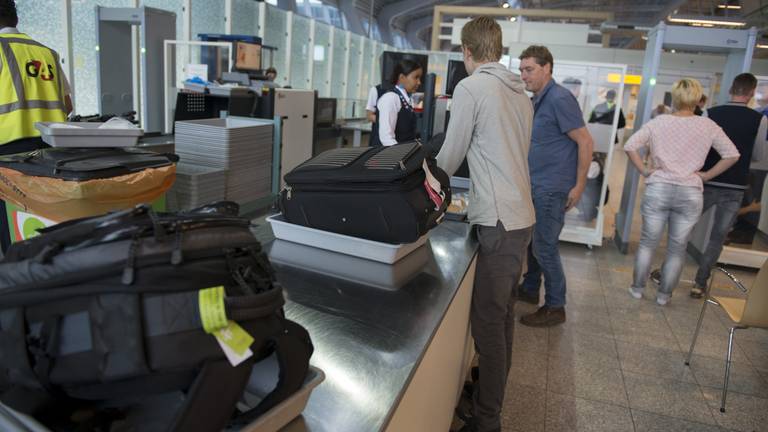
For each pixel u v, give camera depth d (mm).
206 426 583
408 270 1405
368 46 11695
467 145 1732
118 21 4621
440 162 1750
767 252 4457
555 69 4777
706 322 3402
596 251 4875
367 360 968
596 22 14719
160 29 4637
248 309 610
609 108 4750
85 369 565
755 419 2404
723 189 3600
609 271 4320
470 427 1965
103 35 4598
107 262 571
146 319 565
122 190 1195
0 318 590
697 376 2742
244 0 6957
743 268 4598
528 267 3496
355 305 1186
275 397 689
